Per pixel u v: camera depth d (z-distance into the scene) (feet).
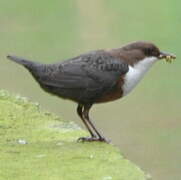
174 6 96.94
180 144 51.39
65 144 32.37
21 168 28.94
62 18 93.71
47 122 35.27
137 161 49.26
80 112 34.17
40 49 80.84
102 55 33.83
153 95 63.26
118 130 55.16
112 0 105.09
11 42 83.35
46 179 27.81
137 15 96.53
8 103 37.50
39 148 31.58
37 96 61.93
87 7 99.91
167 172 47.55
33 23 91.71
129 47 34.53
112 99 34.27
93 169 29.09
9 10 97.25
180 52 79.77
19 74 67.92
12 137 32.96
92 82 33.30
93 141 33.04
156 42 84.38
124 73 33.91
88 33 87.71
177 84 65.62
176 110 58.65
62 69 33.12
